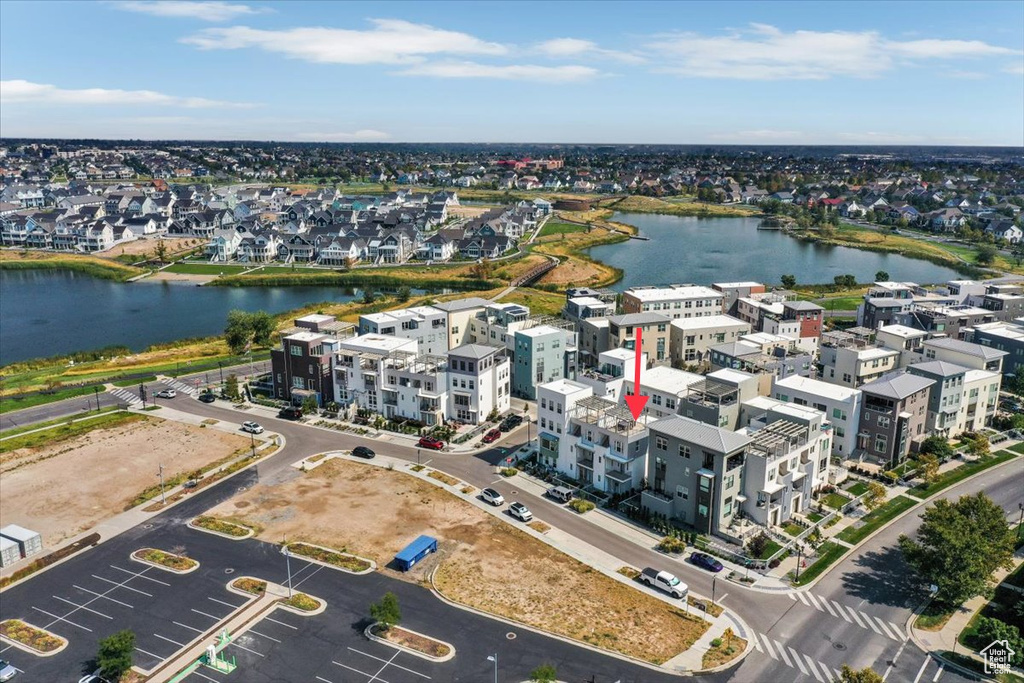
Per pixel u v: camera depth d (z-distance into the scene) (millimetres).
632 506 88188
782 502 84750
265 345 161500
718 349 122312
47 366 152375
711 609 69438
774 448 82438
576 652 63156
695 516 83312
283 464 101125
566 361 130500
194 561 77062
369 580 73688
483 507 88812
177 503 89812
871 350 119062
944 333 140125
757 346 123312
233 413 121250
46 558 76625
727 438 82188
